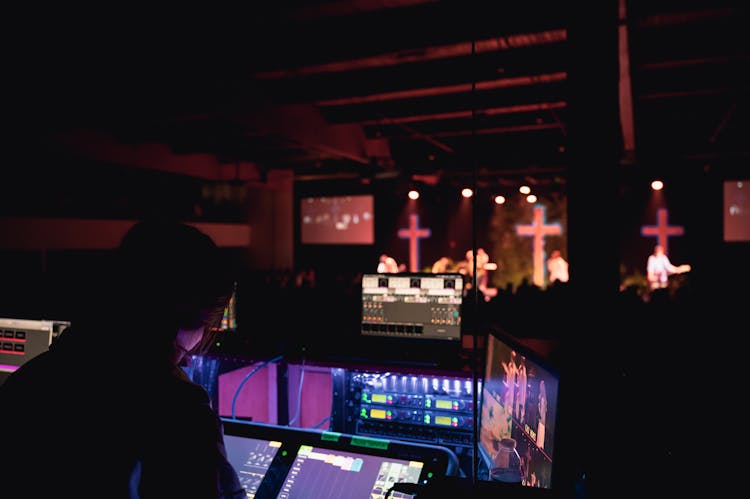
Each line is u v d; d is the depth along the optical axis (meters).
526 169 12.50
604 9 2.26
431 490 1.20
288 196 16.73
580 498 1.08
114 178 11.50
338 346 2.18
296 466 1.51
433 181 15.62
